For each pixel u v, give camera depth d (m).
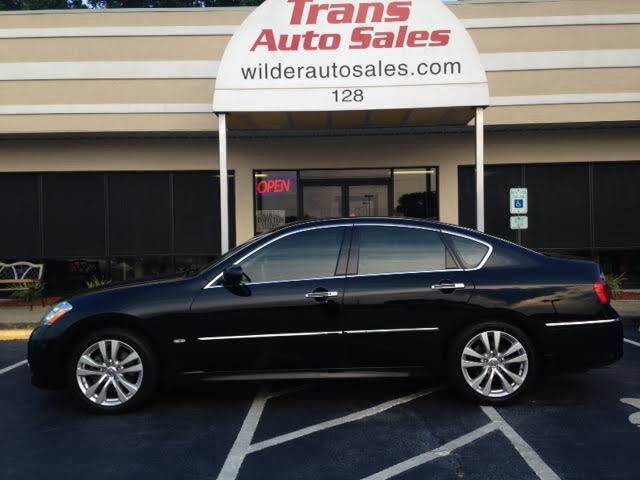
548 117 10.48
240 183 11.30
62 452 4.18
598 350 4.90
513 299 4.89
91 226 11.33
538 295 4.90
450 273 4.99
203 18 10.59
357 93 8.40
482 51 10.52
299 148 11.27
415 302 4.90
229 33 10.57
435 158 11.23
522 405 5.04
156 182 11.34
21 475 3.81
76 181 11.32
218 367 4.92
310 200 11.41
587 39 10.47
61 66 10.53
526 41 10.49
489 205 11.35
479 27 10.50
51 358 4.87
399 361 4.95
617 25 10.43
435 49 8.36
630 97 10.41
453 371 4.93
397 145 11.23
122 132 10.70
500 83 10.49
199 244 11.37
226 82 8.46
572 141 11.16
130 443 4.33
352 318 4.89
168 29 10.55
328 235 5.13
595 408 4.95
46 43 10.53
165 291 4.96
